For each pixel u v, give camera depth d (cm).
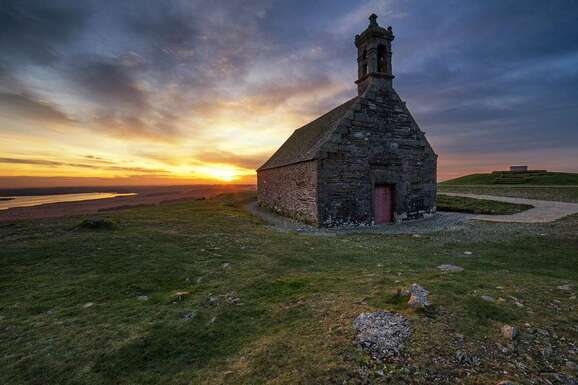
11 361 312
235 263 689
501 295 435
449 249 862
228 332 368
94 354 323
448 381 254
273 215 1894
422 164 1620
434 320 351
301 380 261
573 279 558
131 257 706
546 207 1811
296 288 509
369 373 264
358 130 1454
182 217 1491
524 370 269
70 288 517
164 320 401
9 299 470
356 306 402
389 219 1563
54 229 1004
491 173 4978
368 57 1527
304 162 1515
